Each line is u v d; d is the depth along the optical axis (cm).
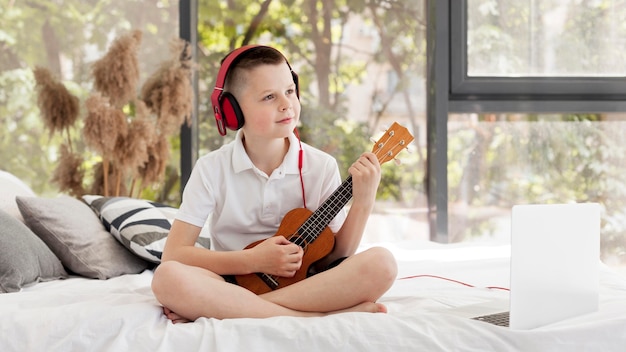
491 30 335
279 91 173
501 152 342
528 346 135
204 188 179
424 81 338
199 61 328
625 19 342
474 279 210
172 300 148
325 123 336
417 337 135
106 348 139
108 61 299
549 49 339
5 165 319
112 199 256
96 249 228
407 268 223
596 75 342
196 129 328
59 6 320
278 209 184
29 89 319
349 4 335
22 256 202
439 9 328
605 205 348
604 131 346
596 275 153
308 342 135
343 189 176
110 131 292
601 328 138
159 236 235
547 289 145
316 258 171
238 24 329
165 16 323
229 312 149
